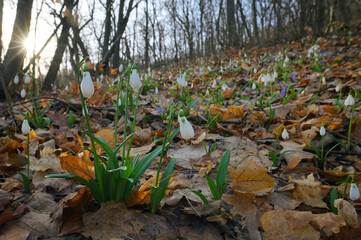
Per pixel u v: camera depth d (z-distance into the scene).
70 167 1.67
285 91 4.26
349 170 2.44
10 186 2.02
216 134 3.24
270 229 1.67
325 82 5.68
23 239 1.46
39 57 5.69
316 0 18.27
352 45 12.78
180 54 25.20
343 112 3.53
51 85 8.45
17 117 3.89
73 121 3.75
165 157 2.70
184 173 2.44
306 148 2.74
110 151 1.72
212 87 6.20
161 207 1.84
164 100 4.81
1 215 1.53
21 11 5.23
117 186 1.72
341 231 1.55
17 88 6.50
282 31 20.92
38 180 2.11
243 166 1.99
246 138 3.19
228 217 1.81
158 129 3.69
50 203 1.84
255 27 21.52
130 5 6.42
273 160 2.49
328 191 2.08
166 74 12.13
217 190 1.76
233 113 3.90
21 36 5.47
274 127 3.56
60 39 7.99
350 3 20.28
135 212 1.74
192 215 1.80
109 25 9.13
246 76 8.16
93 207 1.78
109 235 1.55
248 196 1.95
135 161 1.86
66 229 1.58
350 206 1.68
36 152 2.62
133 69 1.72
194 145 3.01
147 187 1.83
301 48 14.70
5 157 2.32
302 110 3.93
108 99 5.46
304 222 1.65
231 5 21.53
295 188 2.07
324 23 21.84
